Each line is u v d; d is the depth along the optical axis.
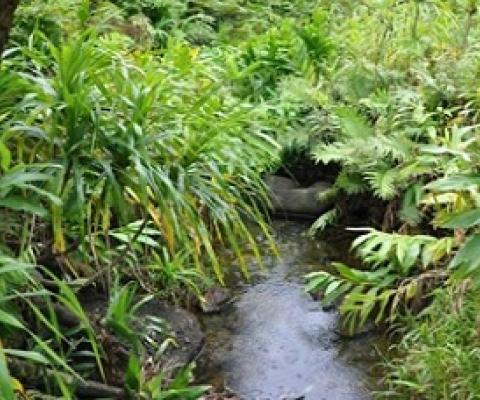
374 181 3.97
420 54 4.96
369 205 4.34
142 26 5.46
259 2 7.27
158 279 3.38
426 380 2.75
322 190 4.57
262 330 3.46
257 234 4.32
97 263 2.81
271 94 5.34
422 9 5.53
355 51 5.34
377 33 5.40
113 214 2.98
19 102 2.40
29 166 2.15
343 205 4.41
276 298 3.71
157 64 3.52
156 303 3.31
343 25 6.20
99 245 2.88
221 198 2.70
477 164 2.96
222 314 3.57
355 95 4.88
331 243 4.25
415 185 3.83
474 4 5.01
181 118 2.59
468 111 4.04
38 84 2.33
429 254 2.99
